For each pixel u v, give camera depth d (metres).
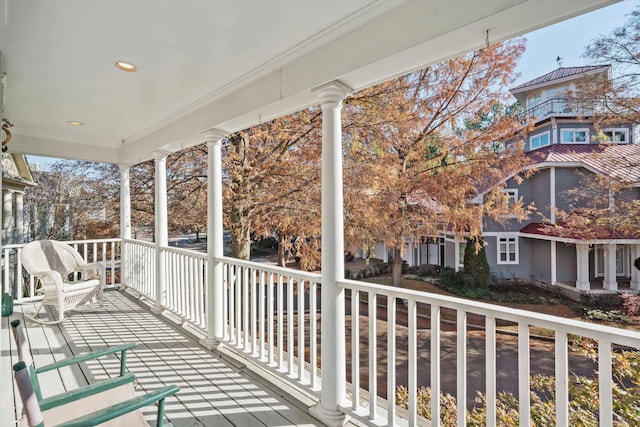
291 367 2.51
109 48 2.29
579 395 3.01
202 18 1.93
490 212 5.37
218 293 3.32
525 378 1.39
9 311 1.78
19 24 1.99
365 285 2.03
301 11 1.87
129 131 4.52
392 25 1.77
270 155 6.17
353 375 2.10
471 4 1.50
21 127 4.32
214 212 3.37
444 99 5.53
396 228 5.62
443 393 4.06
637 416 2.70
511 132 5.16
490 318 1.50
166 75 2.72
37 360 2.96
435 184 5.40
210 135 3.33
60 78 2.77
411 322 1.80
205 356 3.10
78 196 10.29
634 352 3.16
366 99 5.66
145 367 2.86
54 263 4.55
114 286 5.75
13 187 7.96
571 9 1.40
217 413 2.21
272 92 2.53
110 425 1.50
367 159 5.69
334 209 2.19
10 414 2.08
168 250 4.32
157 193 4.46
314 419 2.16
